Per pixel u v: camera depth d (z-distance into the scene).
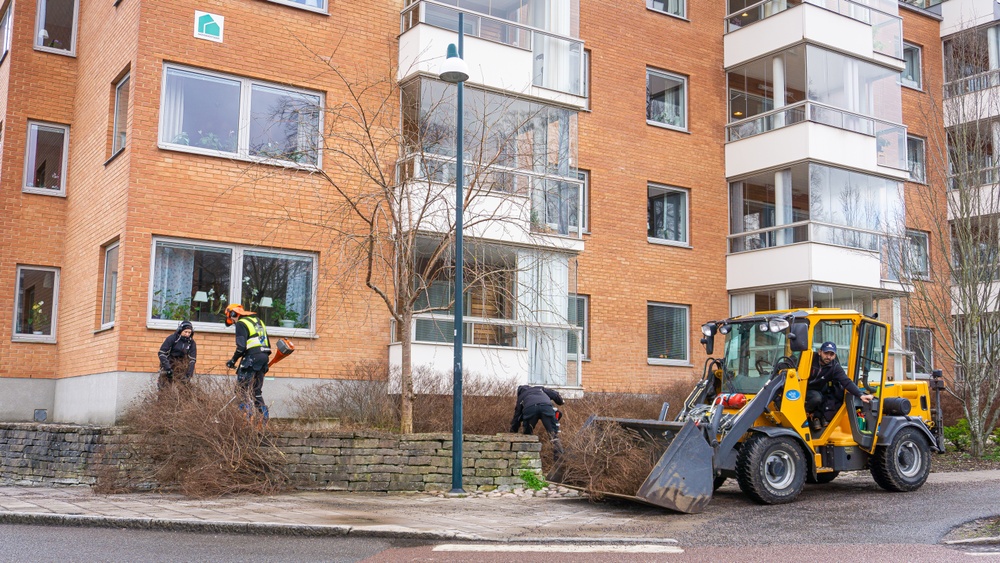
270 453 11.42
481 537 8.03
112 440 11.70
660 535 8.38
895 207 21.56
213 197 14.47
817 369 11.22
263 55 15.12
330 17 15.80
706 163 21.27
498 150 14.05
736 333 11.62
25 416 16.03
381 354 15.49
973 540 7.91
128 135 14.07
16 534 8.26
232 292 14.59
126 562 6.96
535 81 16.92
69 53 17.16
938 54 26.73
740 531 8.62
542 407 12.01
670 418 15.02
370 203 15.30
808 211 20.00
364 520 8.85
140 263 13.80
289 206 15.05
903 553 7.50
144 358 13.68
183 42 14.46
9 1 17.39
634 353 19.50
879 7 22.30
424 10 15.80
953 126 18.20
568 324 16.33
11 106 16.50
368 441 11.58
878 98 21.88
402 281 12.39
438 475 11.73
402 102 16.16
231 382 12.25
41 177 16.83
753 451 10.23
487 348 15.37
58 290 16.64
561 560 7.18
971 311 16.05
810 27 20.47
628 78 20.19
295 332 14.88
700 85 21.44
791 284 19.89
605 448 10.70
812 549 7.70
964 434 16.59
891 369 21.08
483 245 13.86
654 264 20.08
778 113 20.77
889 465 11.20
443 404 13.78
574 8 17.78
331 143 15.48
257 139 15.01
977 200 16.72
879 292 20.81
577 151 17.42
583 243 16.97
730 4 22.16
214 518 8.77
